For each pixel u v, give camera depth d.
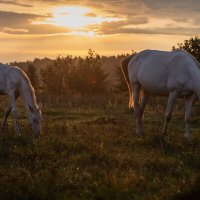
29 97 12.44
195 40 30.36
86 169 7.98
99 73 45.09
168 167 8.28
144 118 17.94
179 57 11.21
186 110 11.41
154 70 11.72
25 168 7.96
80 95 31.30
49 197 6.50
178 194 6.45
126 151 9.81
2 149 9.58
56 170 7.82
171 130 13.89
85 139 11.09
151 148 10.30
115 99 27.88
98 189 6.70
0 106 21.78
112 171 7.62
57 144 10.11
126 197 6.50
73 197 6.50
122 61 13.48
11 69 12.74
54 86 45.66
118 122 15.52
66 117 18.81
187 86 11.03
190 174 7.59
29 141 10.71
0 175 7.57
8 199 6.46
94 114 20.30
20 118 18.16
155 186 6.93
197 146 10.53
